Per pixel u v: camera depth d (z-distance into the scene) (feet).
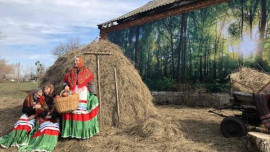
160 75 46.09
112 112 23.20
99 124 22.33
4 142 18.80
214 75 37.65
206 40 38.75
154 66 47.29
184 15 42.11
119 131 21.42
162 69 45.75
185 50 41.86
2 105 36.91
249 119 21.18
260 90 19.30
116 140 19.17
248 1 33.65
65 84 19.80
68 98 18.01
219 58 37.04
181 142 18.90
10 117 26.99
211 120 27.04
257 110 18.43
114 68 23.44
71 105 18.16
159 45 46.39
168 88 43.42
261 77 21.93
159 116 23.32
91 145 18.42
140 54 50.29
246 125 20.47
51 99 19.57
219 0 37.06
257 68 32.50
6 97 48.06
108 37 59.77
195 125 24.68
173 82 43.27
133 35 52.26
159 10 46.57
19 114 28.25
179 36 42.86
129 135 20.53
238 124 19.98
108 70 25.27
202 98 37.45
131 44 52.65
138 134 20.49
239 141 19.16
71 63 25.70
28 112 19.66
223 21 36.55
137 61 50.88
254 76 22.00
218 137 20.51
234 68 35.06
